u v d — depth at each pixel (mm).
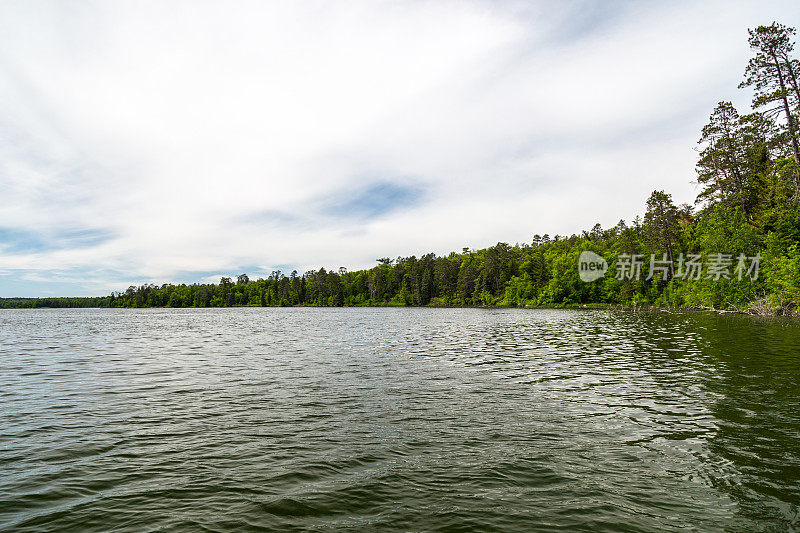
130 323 64188
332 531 5461
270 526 5613
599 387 13734
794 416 10109
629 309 75125
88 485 6934
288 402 12180
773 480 6852
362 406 11664
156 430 9711
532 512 5922
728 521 5684
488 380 15094
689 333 29484
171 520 5812
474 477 7070
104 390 13969
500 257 144500
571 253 119250
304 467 7543
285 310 152125
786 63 45438
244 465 7668
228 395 13117
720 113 62312
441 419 10383
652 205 81125
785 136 47469
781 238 48719
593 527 5539
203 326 54031
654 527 5535
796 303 43750
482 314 80250
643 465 7516
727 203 58188
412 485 6789
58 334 40281
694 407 11062
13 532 5527
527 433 9281
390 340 30484
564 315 65688
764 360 17469
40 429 9828
